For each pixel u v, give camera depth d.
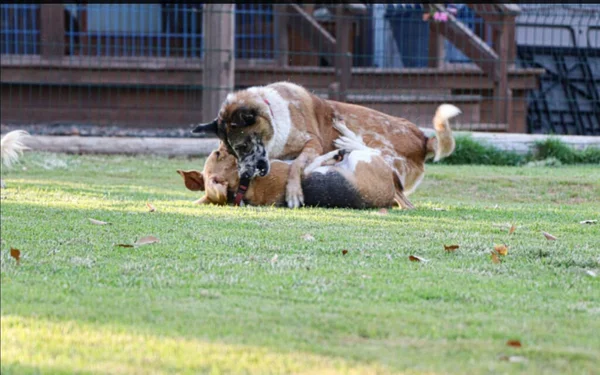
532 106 22.08
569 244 7.88
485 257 7.18
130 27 21.50
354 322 5.02
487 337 4.80
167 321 4.96
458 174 14.52
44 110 20.73
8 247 7.13
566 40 23.39
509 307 5.53
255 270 6.39
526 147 17.61
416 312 5.32
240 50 20.45
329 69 20.48
